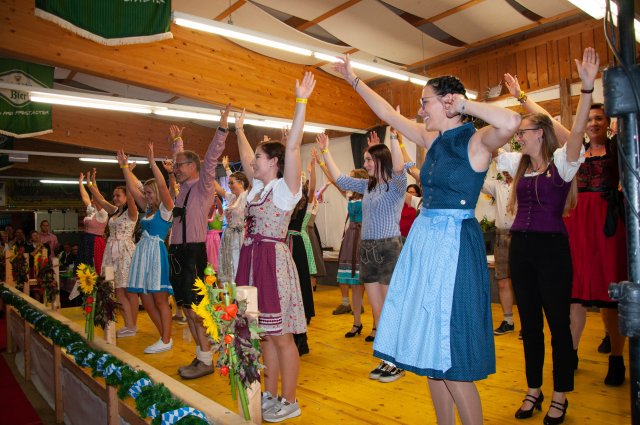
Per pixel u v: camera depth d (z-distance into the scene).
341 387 2.83
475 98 7.91
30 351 3.97
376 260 3.32
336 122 8.87
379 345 1.62
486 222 6.74
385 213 3.27
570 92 6.91
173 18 4.57
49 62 5.54
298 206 3.35
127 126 10.62
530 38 7.45
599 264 2.67
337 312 5.28
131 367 2.17
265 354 2.45
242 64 7.48
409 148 8.57
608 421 2.20
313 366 3.29
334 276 8.15
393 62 8.38
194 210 3.22
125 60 6.15
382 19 6.55
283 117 7.98
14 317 4.72
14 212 16.20
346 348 3.77
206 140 11.69
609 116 1.12
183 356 3.72
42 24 5.42
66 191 16.50
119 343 4.23
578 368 2.98
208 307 1.59
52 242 10.69
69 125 9.91
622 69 1.10
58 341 2.98
